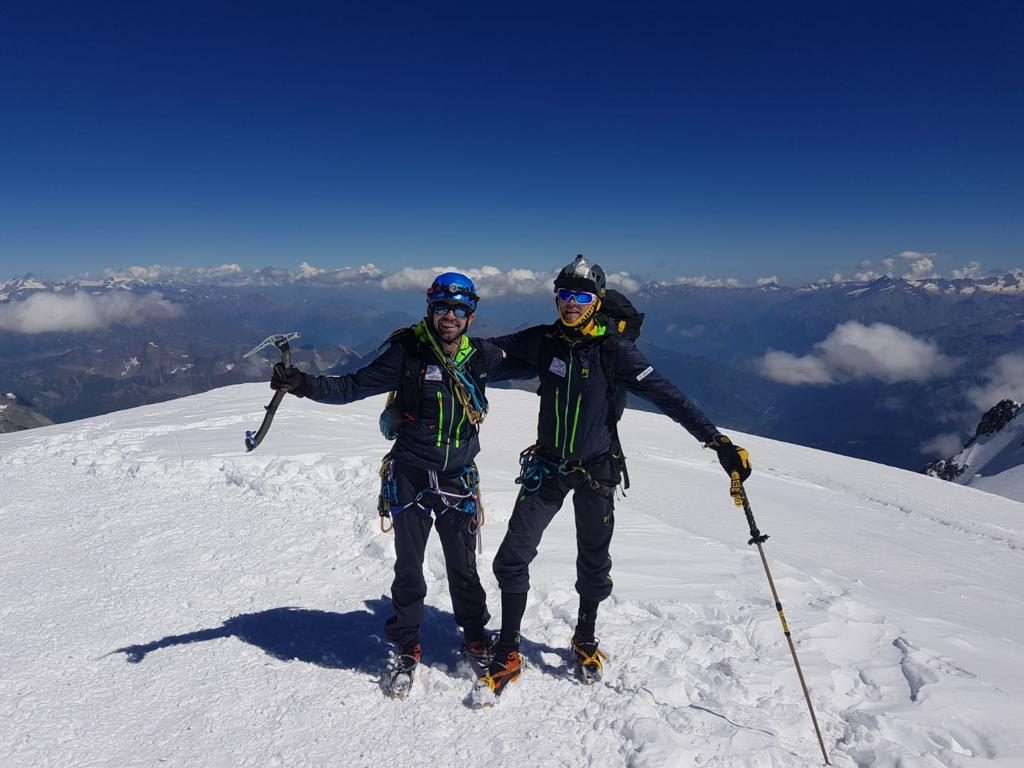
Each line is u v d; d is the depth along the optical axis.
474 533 3.68
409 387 3.48
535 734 3.21
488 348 3.60
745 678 3.63
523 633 4.23
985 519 14.55
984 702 3.45
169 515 6.82
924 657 3.98
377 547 5.54
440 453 3.51
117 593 4.97
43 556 5.80
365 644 4.13
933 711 3.36
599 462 3.60
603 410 3.53
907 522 11.61
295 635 4.25
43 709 3.47
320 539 5.99
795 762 2.99
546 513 3.61
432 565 5.22
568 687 3.62
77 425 12.45
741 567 5.53
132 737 3.24
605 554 3.68
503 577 3.60
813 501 11.84
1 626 4.45
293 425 11.36
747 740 3.07
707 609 4.54
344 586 5.04
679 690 3.54
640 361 3.48
